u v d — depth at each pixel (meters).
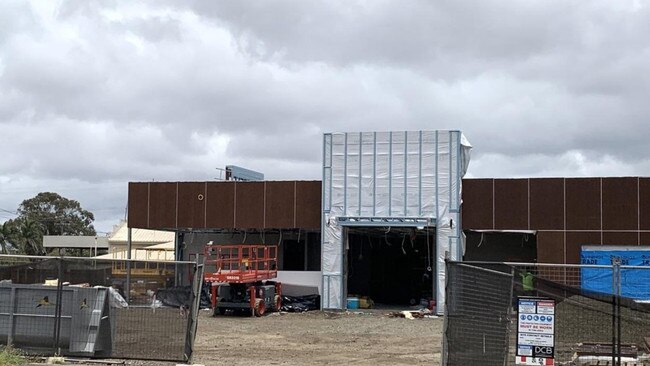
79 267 16.16
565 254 33.88
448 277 12.49
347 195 35.47
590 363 12.95
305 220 36.84
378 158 35.25
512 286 12.17
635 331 13.06
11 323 15.70
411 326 27.67
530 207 34.34
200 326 27.38
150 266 15.98
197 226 38.03
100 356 15.42
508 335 12.11
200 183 38.12
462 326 12.33
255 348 20.52
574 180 33.97
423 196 34.62
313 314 33.50
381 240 44.06
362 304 36.66
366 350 20.28
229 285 32.16
